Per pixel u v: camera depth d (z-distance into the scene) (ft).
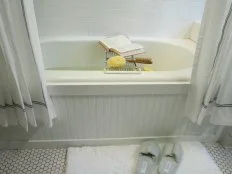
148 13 5.15
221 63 3.13
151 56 5.49
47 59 5.20
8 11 2.52
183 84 3.60
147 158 4.05
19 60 2.85
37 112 3.50
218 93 3.50
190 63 4.70
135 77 3.55
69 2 4.81
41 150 4.31
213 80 3.25
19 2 2.51
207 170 4.04
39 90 3.18
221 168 4.13
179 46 5.16
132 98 3.72
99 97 3.62
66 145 4.37
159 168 3.84
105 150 4.33
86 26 5.17
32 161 4.06
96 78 3.45
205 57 3.18
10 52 2.75
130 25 5.28
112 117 3.98
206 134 4.59
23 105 3.22
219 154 4.43
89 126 4.08
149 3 5.00
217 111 3.69
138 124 4.20
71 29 5.18
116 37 5.07
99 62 5.45
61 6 4.84
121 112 3.92
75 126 4.04
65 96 3.53
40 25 5.03
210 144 4.66
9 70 2.85
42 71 3.09
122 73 3.62
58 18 4.99
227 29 2.89
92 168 3.95
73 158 4.11
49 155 4.21
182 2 5.08
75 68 5.44
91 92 3.49
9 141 4.16
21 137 4.12
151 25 5.33
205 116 3.88
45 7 4.82
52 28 5.11
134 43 5.04
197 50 3.30
